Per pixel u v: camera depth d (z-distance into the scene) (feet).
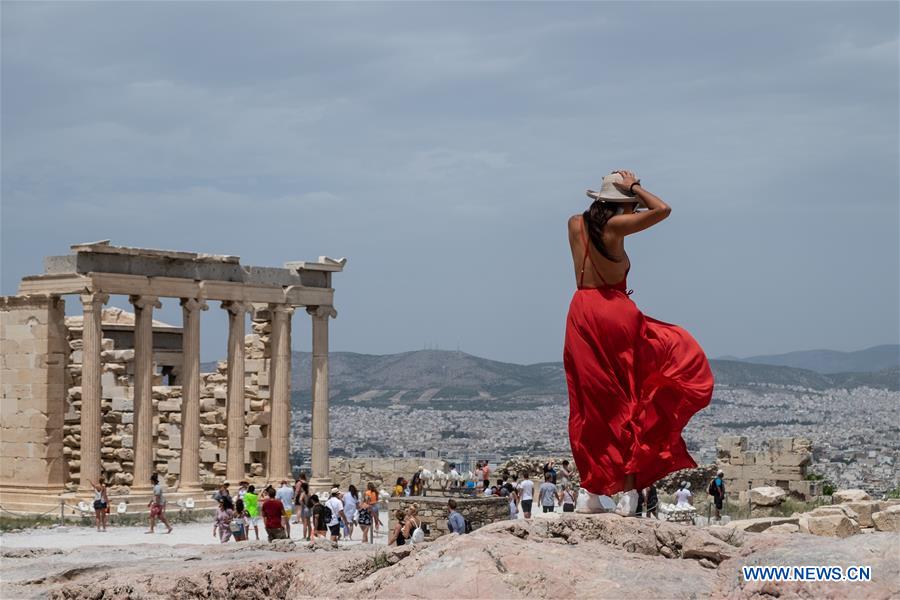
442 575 56.85
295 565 73.82
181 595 75.20
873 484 281.13
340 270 231.71
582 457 62.34
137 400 200.85
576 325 62.08
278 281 222.69
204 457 227.81
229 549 117.39
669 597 54.08
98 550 126.62
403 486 189.16
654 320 63.21
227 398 214.90
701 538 58.90
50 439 203.10
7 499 204.64
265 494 181.88
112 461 215.92
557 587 55.11
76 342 212.02
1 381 207.72
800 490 215.72
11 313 207.10
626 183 61.72
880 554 53.42
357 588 60.23
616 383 61.21
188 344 207.41
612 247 61.57
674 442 61.72
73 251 197.26
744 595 53.26
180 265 207.62
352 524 169.78
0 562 123.34
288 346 223.92
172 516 193.57
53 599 80.23
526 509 175.83
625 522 60.90
